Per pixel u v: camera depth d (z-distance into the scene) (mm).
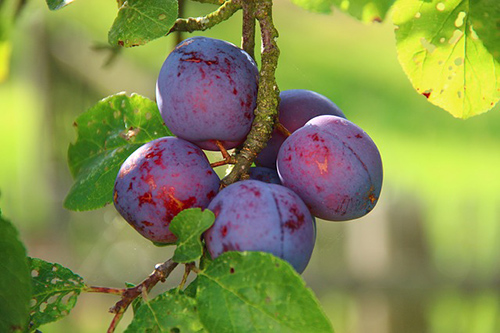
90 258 1753
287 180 583
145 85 1511
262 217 549
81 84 1653
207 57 588
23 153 2119
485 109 667
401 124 2148
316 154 578
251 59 598
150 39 580
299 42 2621
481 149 2070
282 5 2875
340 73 2391
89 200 645
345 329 1596
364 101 2244
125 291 559
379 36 2781
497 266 1596
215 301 538
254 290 534
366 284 1573
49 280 577
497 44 654
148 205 574
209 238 554
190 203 573
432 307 1574
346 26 2852
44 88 1686
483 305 1583
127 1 587
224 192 560
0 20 804
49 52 1648
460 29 657
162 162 577
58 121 1720
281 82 2250
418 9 659
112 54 791
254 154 580
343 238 1603
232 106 583
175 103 585
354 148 581
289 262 551
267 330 530
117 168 646
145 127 652
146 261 1728
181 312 547
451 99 670
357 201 582
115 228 1741
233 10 605
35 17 1570
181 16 696
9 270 533
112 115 654
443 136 2137
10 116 2455
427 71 667
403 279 1567
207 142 596
